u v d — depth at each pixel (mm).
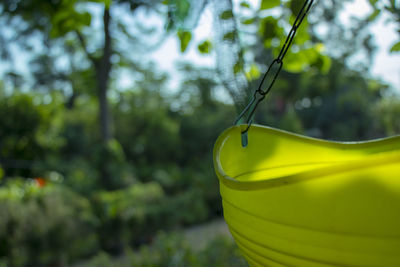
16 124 8070
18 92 8328
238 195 445
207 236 5559
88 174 7039
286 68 1505
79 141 12680
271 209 398
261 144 709
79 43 7750
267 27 1343
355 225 345
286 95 13047
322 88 11922
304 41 1406
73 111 13617
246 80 782
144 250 3129
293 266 396
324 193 358
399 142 745
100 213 5617
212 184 8516
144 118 13039
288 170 732
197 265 2699
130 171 7336
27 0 2021
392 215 328
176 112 16609
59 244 4562
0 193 4852
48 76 14086
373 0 1132
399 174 324
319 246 367
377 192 332
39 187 5434
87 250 5156
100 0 1467
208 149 12219
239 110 780
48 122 8641
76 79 9531
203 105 15789
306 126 13922
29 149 8297
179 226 6770
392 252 334
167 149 12164
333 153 750
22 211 4473
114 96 13930
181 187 9031
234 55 790
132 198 6227
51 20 1610
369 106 11695
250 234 438
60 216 4750
